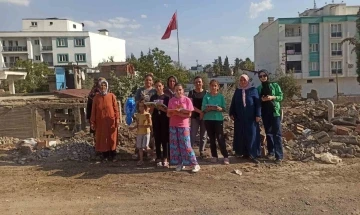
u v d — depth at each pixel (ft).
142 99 25.27
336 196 18.15
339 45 158.20
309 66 159.43
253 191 19.13
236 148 25.73
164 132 24.40
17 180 22.12
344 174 21.59
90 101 27.61
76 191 19.89
